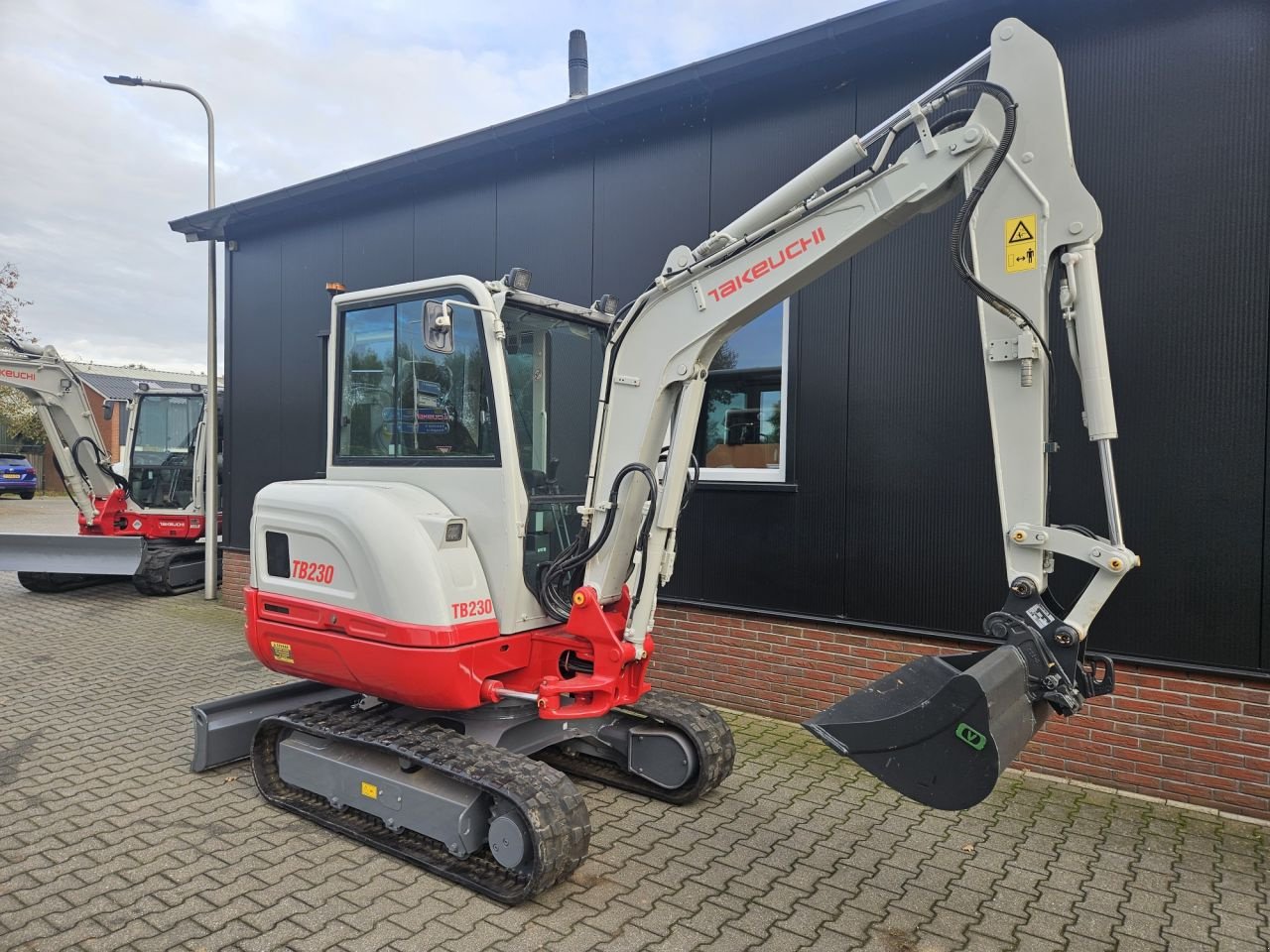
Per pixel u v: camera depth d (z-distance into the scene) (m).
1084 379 2.74
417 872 3.39
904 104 4.95
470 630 3.57
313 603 3.88
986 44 4.66
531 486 3.95
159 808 3.95
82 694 5.79
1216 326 4.07
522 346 3.98
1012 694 2.64
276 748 4.24
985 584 4.69
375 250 7.60
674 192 5.84
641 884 3.32
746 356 5.60
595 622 3.57
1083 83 4.38
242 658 6.80
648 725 4.24
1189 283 4.13
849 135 5.14
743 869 3.46
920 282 4.86
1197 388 4.11
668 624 5.83
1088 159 4.38
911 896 3.27
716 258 3.35
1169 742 4.21
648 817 3.95
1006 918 3.12
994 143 2.83
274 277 8.46
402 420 4.07
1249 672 4.01
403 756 3.49
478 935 2.93
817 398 5.22
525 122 6.18
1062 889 3.35
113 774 4.35
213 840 3.63
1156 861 3.59
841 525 5.14
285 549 4.07
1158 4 4.18
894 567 4.97
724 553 5.58
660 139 5.89
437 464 3.91
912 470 4.90
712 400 5.75
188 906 3.08
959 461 4.75
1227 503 4.05
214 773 4.40
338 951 2.82
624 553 3.67
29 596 9.63
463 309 3.80
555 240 6.45
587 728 4.29
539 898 3.19
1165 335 4.19
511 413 3.72
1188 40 4.12
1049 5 4.43
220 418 9.88
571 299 6.37
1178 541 4.17
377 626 3.60
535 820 3.07
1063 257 2.76
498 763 3.36
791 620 5.32
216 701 4.39
